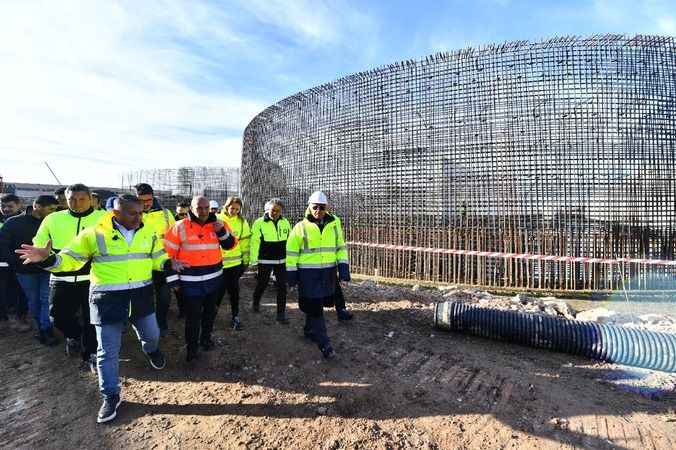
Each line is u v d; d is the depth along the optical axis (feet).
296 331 18.07
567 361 15.74
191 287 14.06
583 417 11.48
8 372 13.73
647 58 29.40
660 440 10.42
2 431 10.43
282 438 10.25
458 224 30.91
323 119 37.96
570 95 29.12
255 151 50.08
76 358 14.90
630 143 28.81
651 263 27.27
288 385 13.03
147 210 16.49
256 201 49.26
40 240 13.21
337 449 9.87
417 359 15.37
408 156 32.83
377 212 34.09
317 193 14.92
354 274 34.60
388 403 12.01
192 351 14.42
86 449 9.75
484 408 11.86
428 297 24.17
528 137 29.48
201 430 10.54
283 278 19.30
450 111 31.53
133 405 11.70
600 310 21.68
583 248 28.53
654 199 28.86
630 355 14.93
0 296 18.60
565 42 29.32
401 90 33.42
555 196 28.91
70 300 13.55
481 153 30.50
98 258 11.09
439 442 10.22
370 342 17.01
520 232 29.32
